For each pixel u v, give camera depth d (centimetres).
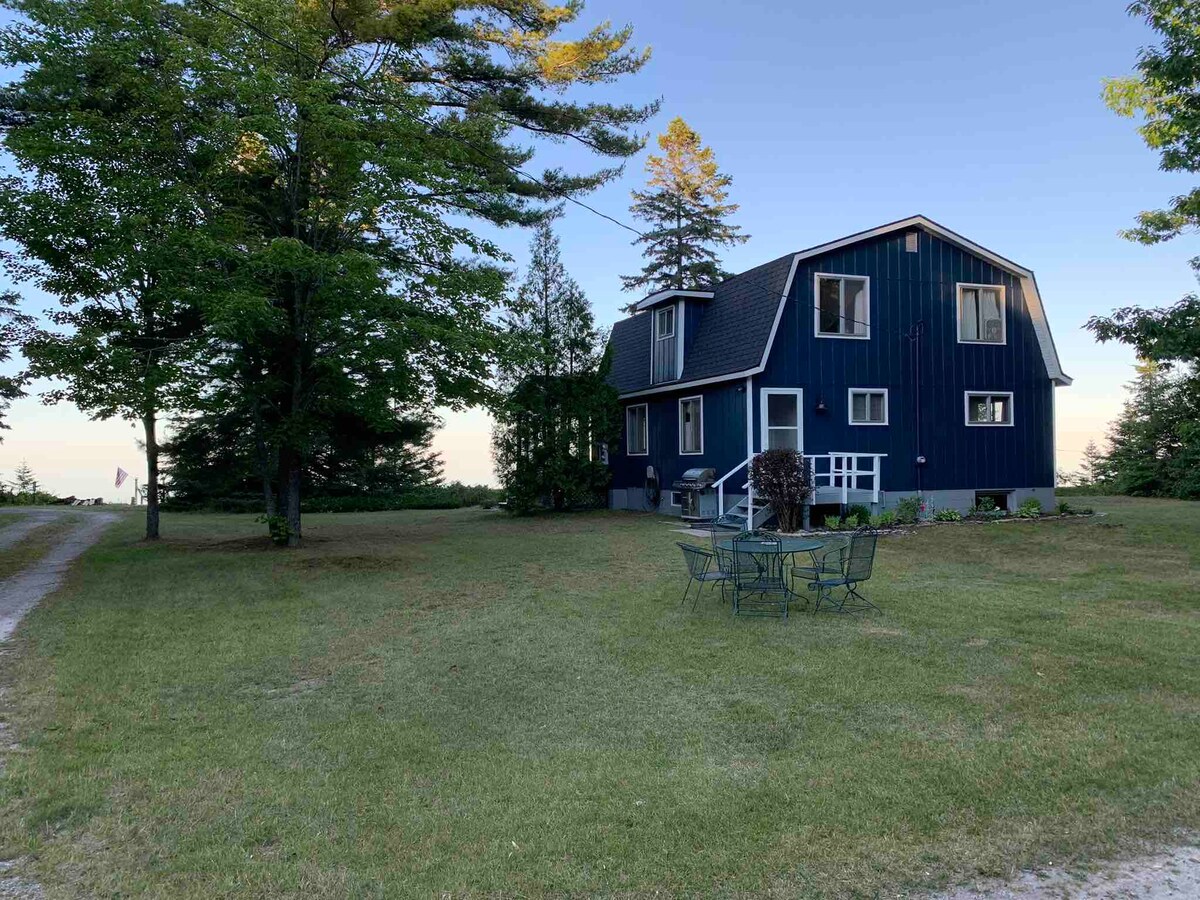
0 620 844
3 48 1149
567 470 2044
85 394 1138
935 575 1048
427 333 1220
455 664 671
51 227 1107
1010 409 1838
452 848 357
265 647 732
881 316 1738
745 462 1598
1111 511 1873
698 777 432
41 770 448
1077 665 620
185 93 1199
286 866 341
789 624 779
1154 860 341
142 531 1789
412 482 3231
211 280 1143
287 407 1451
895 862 339
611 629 779
